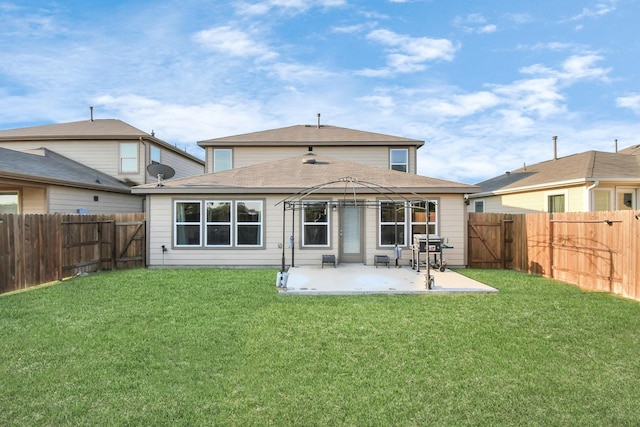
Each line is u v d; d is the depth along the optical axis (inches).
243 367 164.7
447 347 188.1
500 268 463.8
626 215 297.1
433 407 135.0
